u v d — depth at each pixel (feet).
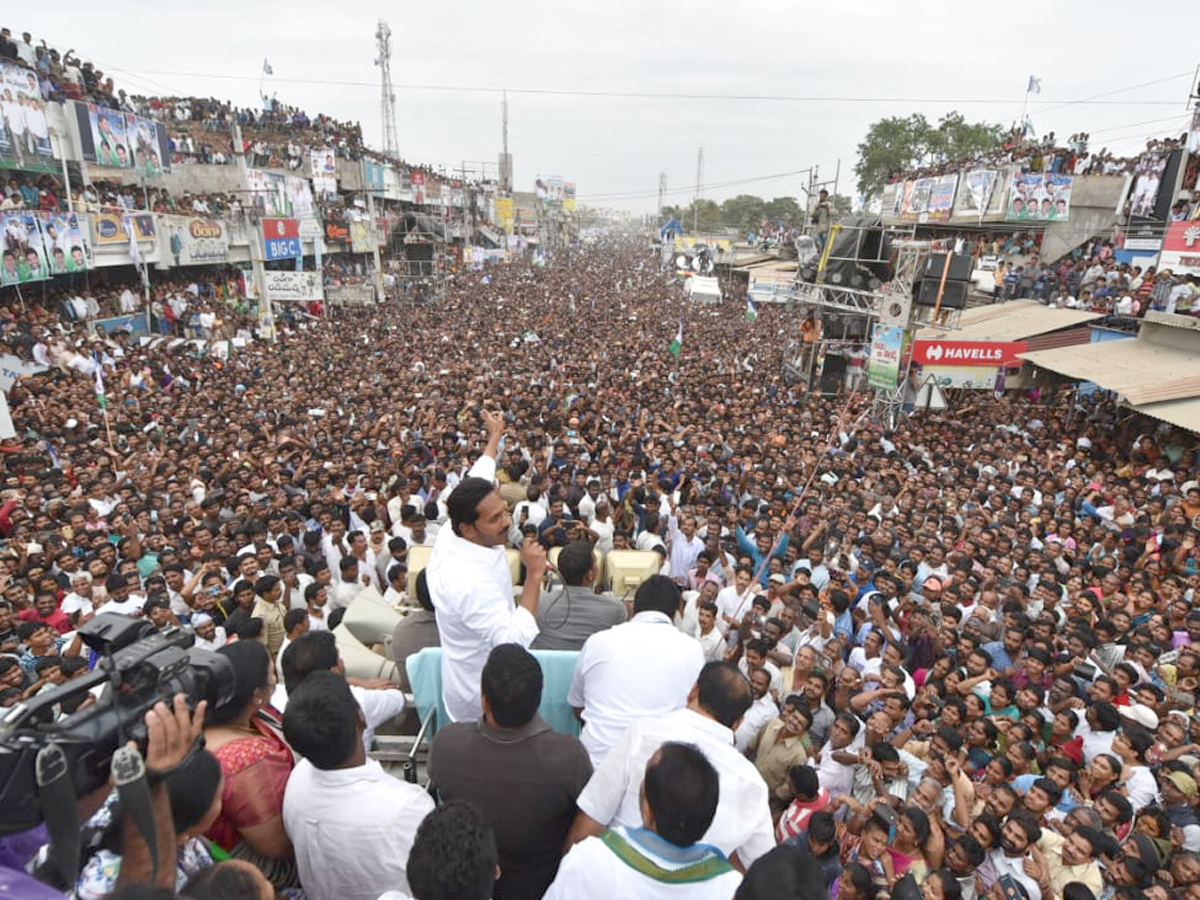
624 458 40.57
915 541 33.73
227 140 130.31
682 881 7.34
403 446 45.62
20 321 64.03
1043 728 21.70
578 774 9.22
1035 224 89.25
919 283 62.59
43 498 35.73
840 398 73.97
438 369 80.43
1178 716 21.24
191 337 88.53
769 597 26.22
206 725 9.07
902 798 18.31
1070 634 25.08
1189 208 73.72
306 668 11.34
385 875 8.41
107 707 6.25
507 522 11.78
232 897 5.99
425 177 201.46
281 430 51.37
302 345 91.30
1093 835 16.51
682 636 11.55
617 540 28.35
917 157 203.00
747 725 20.06
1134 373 58.44
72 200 75.51
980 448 53.52
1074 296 81.66
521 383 69.87
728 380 79.56
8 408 45.93
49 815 5.61
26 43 69.92
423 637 14.03
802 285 82.89
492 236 274.16
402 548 27.71
